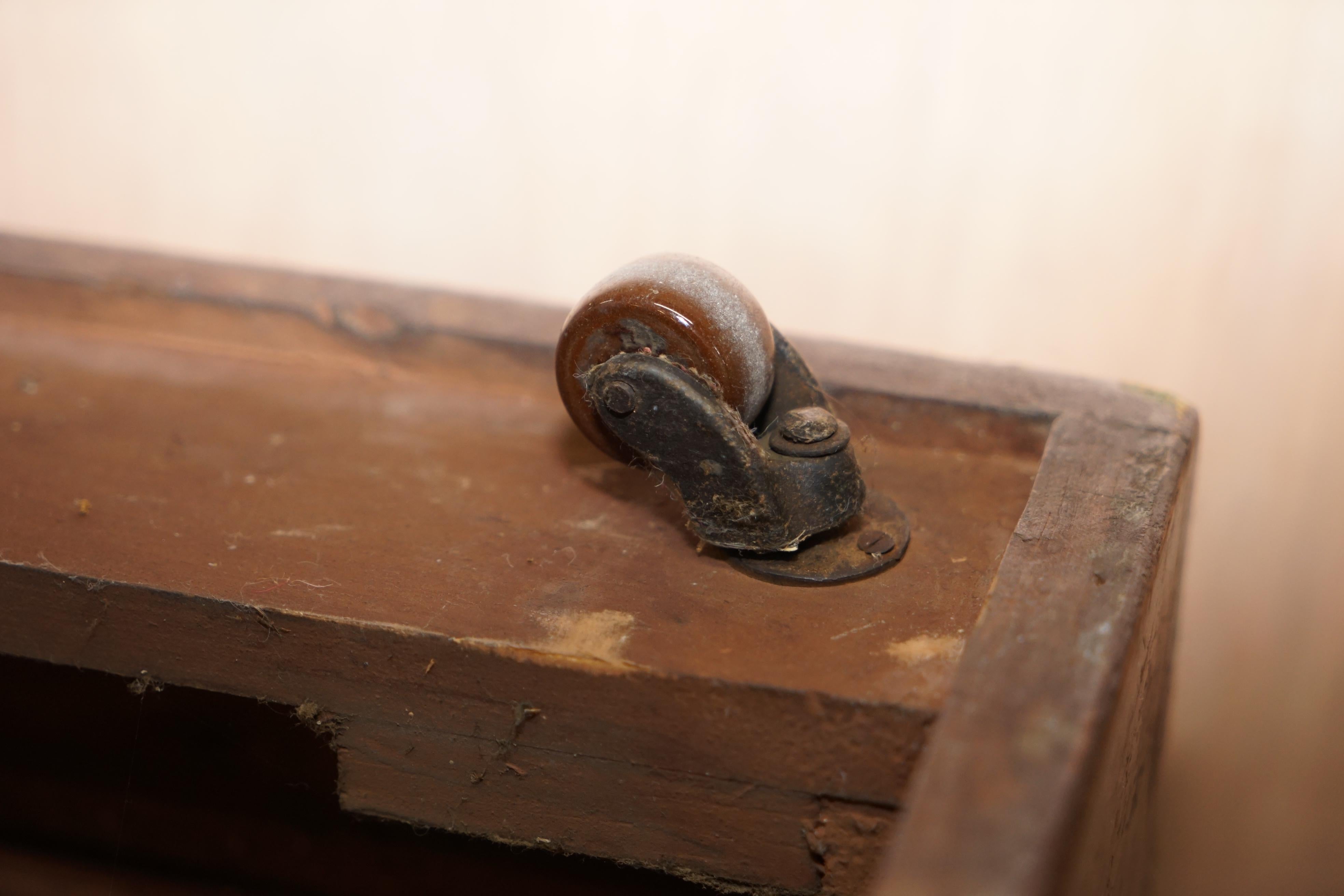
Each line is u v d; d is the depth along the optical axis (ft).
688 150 2.31
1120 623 1.52
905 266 2.29
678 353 1.59
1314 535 2.21
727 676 1.53
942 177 2.23
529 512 1.69
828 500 1.61
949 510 1.69
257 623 1.58
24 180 2.56
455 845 1.71
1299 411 2.19
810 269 2.33
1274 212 2.16
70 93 2.48
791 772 1.54
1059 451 1.69
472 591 1.60
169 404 1.83
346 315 1.89
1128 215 2.20
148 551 1.63
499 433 1.80
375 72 2.37
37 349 1.90
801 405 1.66
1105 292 2.22
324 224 2.49
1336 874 2.18
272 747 1.69
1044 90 2.19
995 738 1.46
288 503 1.70
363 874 1.75
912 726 1.51
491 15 2.29
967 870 1.41
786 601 1.59
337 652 1.58
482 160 2.39
